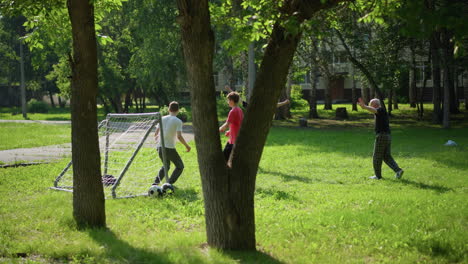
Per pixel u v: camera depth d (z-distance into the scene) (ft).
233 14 20.72
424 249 17.60
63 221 20.86
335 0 16.38
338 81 191.62
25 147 57.41
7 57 196.65
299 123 95.61
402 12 11.83
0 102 239.50
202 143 16.89
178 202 26.09
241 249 17.01
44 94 230.27
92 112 20.42
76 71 20.02
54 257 16.47
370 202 25.86
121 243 18.03
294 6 16.43
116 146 48.73
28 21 26.13
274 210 24.30
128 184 32.55
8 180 33.37
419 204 25.34
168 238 18.83
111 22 128.88
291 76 109.60
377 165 34.73
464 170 38.42
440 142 60.54
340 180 34.50
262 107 16.83
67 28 26.55
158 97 137.59
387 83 94.12
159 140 30.73
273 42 16.58
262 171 38.60
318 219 21.93
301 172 38.22
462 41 13.12
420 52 99.96
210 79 16.56
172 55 107.24
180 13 15.93
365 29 96.58
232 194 16.92
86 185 20.52
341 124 100.94
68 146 58.85
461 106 137.80
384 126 34.42
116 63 134.82
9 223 20.80
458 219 22.08
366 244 18.29
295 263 15.84
